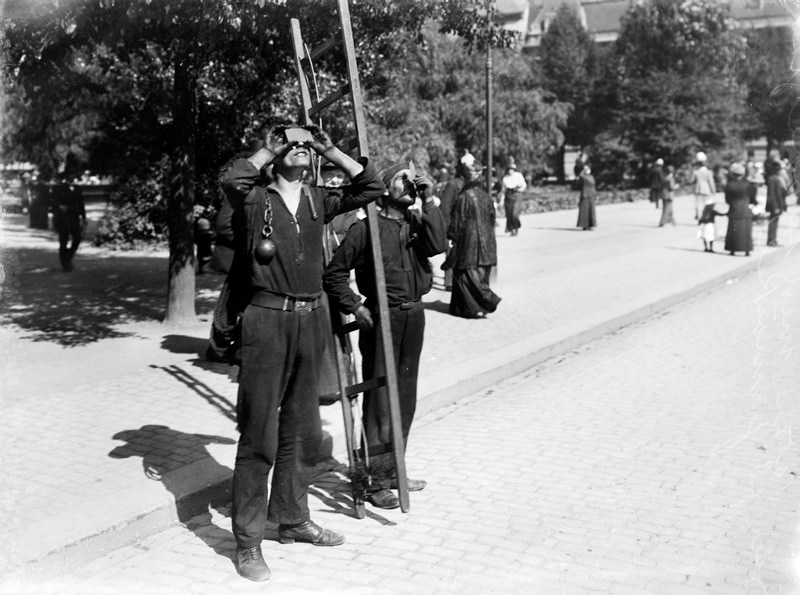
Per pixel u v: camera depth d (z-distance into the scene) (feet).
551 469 16.70
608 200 120.26
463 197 31.96
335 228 17.04
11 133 31.09
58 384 22.22
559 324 31.01
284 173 12.44
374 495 14.88
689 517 14.19
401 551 13.00
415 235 15.03
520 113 103.60
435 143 79.10
